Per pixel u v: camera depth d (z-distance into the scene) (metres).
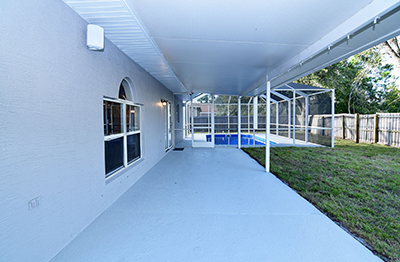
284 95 10.50
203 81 6.30
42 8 1.70
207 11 2.20
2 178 1.38
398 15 1.86
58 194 1.91
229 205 2.95
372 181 4.25
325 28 2.57
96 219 2.53
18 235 1.50
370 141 9.09
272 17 2.31
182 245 2.00
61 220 1.94
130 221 2.48
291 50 3.40
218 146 9.05
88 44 2.31
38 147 1.67
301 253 1.88
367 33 2.24
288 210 2.79
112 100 3.20
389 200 3.25
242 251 1.91
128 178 3.67
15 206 1.47
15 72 1.46
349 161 6.04
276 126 12.80
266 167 4.83
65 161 2.01
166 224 2.41
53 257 1.82
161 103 6.43
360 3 1.99
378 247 1.97
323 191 3.64
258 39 2.96
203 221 2.48
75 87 2.16
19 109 1.50
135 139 4.34
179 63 4.30
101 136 2.71
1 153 1.37
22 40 1.51
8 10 1.40
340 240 2.09
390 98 14.05
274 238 2.12
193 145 8.94
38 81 1.67
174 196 3.29
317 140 9.62
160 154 6.26
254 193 3.44
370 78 14.50
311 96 10.01
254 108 8.97
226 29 2.64
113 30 2.58
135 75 4.02
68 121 2.05
